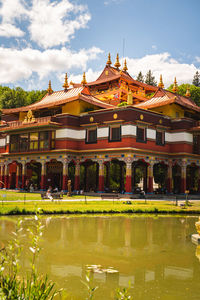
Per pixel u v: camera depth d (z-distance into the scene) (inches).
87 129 1605.6
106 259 423.5
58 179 1768.0
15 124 1803.6
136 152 1459.2
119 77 1996.8
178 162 1622.8
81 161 1620.3
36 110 1875.0
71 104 1697.8
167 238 586.6
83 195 1503.4
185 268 388.8
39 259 410.6
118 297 221.0
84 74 1860.2
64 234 597.6
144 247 504.7
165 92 1807.3
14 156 1811.0
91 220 810.2
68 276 345.7
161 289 314.2
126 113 1457.9
